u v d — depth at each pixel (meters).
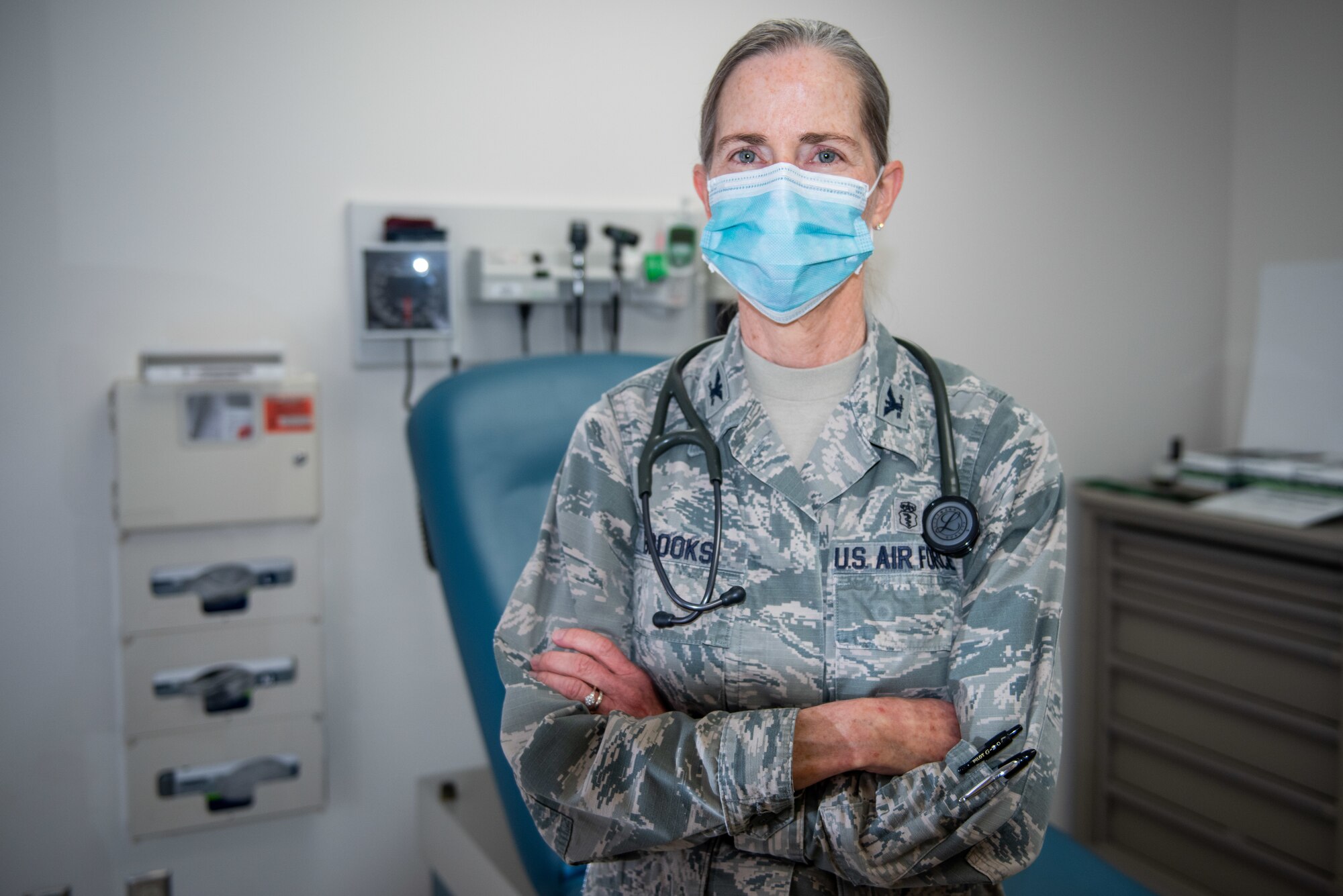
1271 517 1.80
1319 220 2.28
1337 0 2.21
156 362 1.59
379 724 1.87
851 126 0.85
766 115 0.84
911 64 2.12
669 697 0.87
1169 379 2.47
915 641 0.81
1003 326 2.27
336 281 1.76
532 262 1.83
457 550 1.29
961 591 0.83
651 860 0.86
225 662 1.69
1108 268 2.37
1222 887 1.97
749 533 0.86
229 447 1.63
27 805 1.64
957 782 0.71
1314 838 1.79
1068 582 2.35
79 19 1.58
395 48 1.76
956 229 2.20
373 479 1.82
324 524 1.79
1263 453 2.19
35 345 1.60
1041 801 0.74
